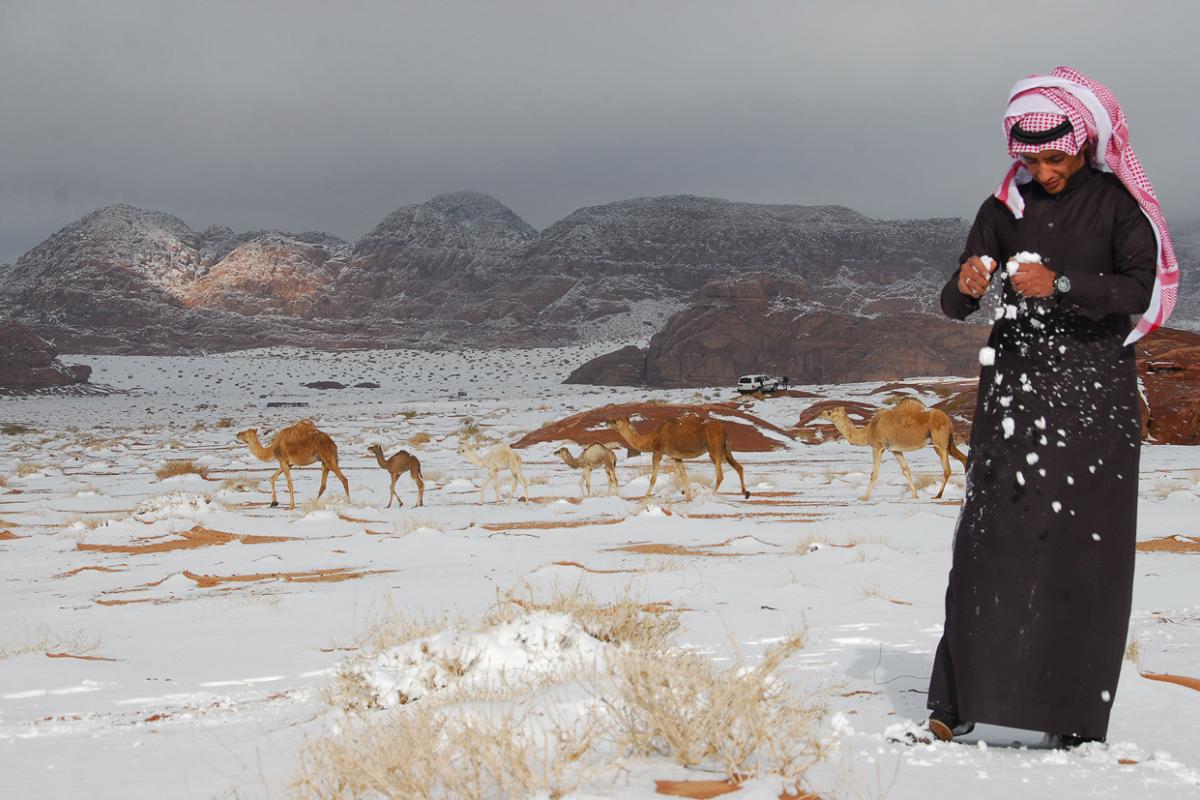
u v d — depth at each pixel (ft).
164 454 206.18
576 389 608.60
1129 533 15.84
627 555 53.62
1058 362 16.16
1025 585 15.71
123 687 26.37
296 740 17.48
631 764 12.53
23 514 96.07
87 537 71.51
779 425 234.58
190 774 15.69
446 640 19.95
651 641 20.66
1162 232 15.92
